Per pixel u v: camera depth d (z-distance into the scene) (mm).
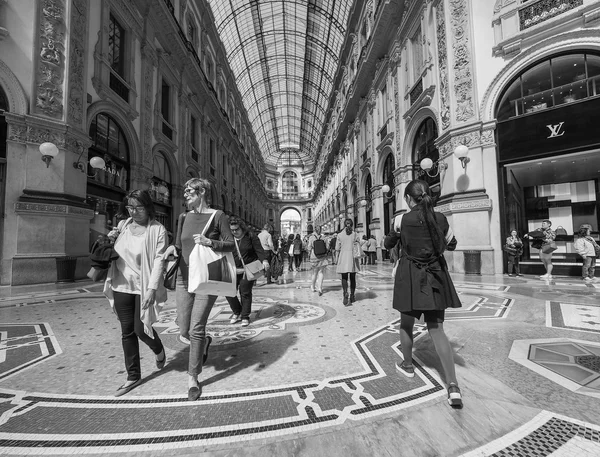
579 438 1326
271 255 7555
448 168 8141
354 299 4793
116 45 9430
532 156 7098
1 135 6492
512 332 2840
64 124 6977
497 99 7559
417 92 10125
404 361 2070
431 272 1765
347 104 19750
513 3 7324
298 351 2535
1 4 6484
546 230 6598
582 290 4867
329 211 32531
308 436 1391
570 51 6699
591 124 6480
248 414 1590
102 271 1908
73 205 7086
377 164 14648
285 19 26344
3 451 1311
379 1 12570
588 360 2154
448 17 8195
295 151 59469
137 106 10266
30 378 2053
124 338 1921
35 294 5363
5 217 6293
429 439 1355
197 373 1825
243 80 32875
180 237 2053
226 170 23375
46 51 6863
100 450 1315
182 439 1387
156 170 11844
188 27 15320
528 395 1711
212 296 1936
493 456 1238
